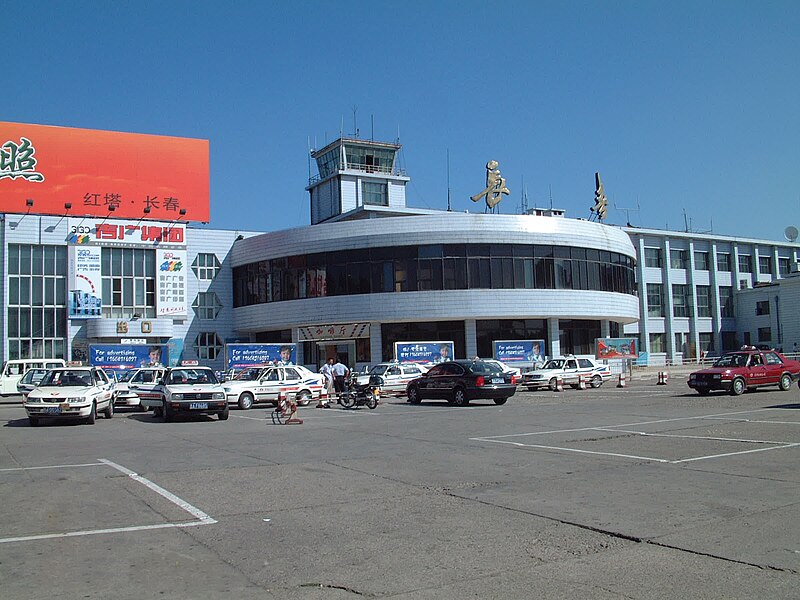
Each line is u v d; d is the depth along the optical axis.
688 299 71.25
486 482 10.80
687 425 17.78
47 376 23.44
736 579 6.14
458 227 45.47
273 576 6.46
